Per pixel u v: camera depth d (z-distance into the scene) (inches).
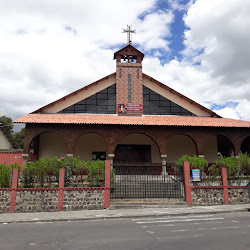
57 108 920.9
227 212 467.5
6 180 510.0
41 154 920.9
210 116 980.6
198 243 243.3
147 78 994.1
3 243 256.7
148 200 535.5
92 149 954.7
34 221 401.4
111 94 960.9
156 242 249.8
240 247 227.9
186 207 511.8
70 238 274.8
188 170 553.6
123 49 991.0
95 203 506.9
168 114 965.8
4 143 1330.0
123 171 745.0
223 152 1045.8
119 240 260.8
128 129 837.2
